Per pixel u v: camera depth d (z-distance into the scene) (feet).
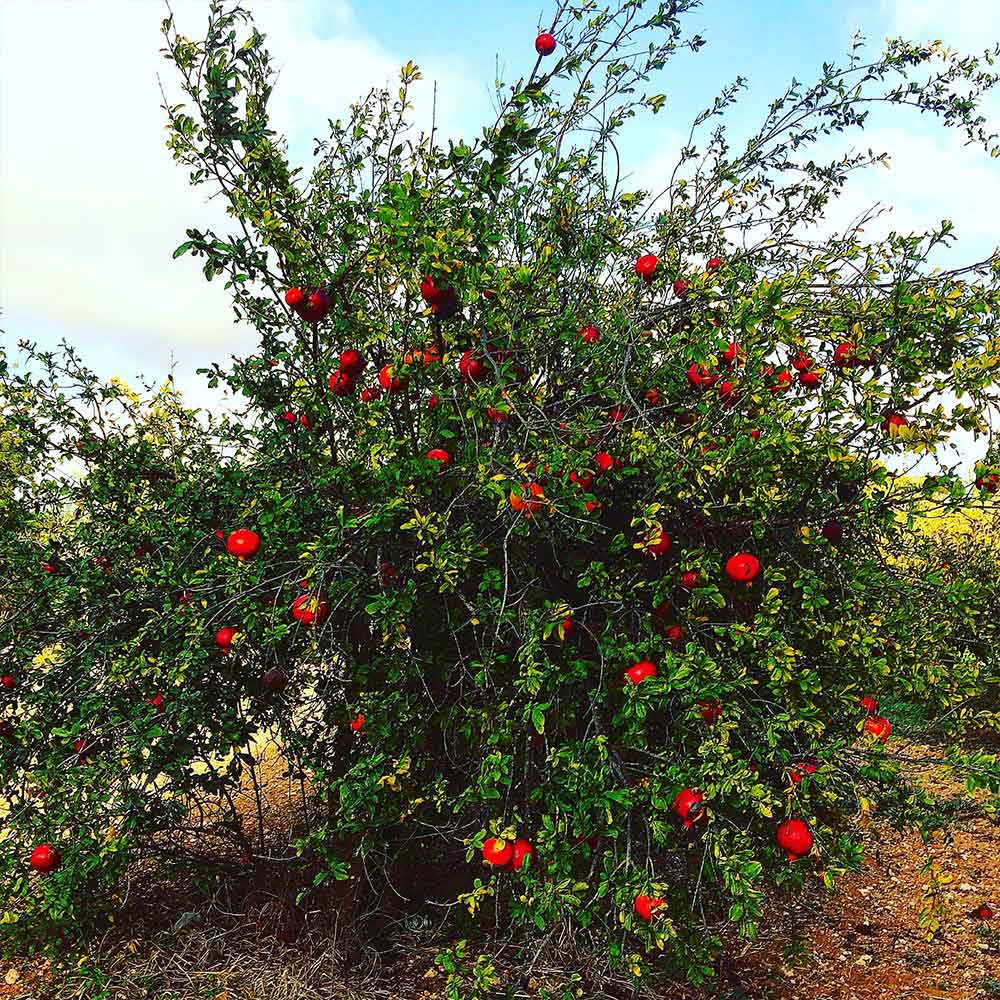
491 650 9.80
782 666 8.70
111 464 13.89
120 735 11.78
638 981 11.28
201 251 9.86
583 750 9.09
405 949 12.40
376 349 10.93
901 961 13.74
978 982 13.05
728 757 8.16
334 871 10.93
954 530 18.21
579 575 10.50
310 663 11.74
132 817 11.37
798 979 13.08
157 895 14.38
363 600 10.66
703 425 9.08
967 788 8.11
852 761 8.87
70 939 12.10
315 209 11.15
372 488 10.39
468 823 11.23
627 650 9.26
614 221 11.21
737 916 7.72
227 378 12.76
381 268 10.42
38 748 12.81
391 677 10.81
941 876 8.75
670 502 9.62
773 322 8.52
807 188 12.32
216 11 9.52
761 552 10.02
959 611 10.14
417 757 11.25
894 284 9.08
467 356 9.52
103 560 13.55
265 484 11.64
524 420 9.14
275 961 12.28
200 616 11.39
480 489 9.30
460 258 8.85
